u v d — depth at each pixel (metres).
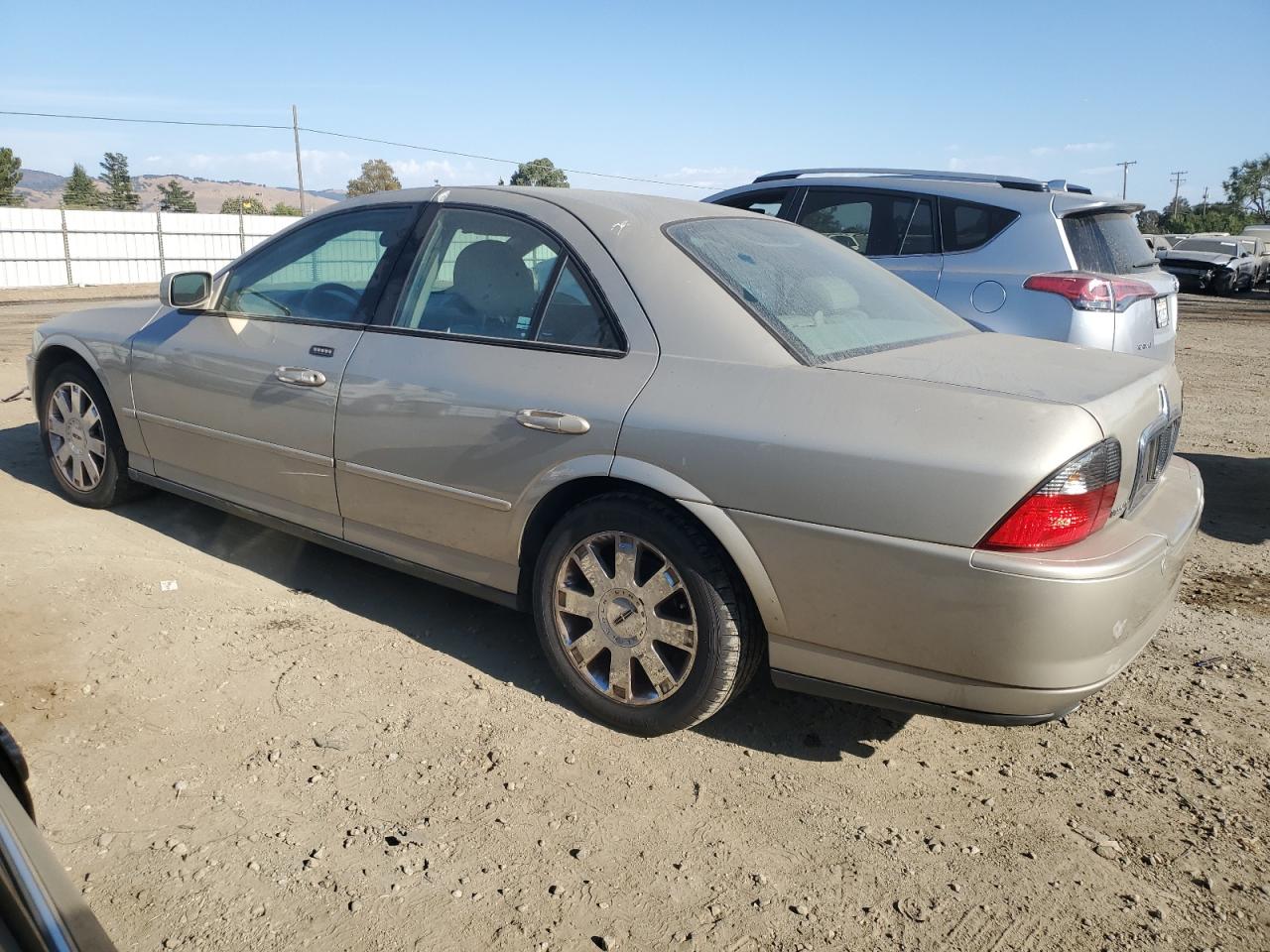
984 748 3.21
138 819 2.67
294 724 3.18
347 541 3.94
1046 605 2.48
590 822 2.74
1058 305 5.68
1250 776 3.04
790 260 3.58
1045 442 2.52
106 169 122.31
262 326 4.14
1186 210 103.88
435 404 3.46
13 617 3.84
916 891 2.51
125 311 4.92
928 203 6.33
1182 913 2.45
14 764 1.67
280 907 2.36
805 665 2.90
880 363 2.97
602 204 3.50
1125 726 3.35
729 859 2.61
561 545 3.23
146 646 3.66
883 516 2.63
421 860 2.55
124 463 4.96
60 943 1.25
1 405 7.87
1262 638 4.06
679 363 3.04
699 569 2.94
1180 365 13.12
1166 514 2.99
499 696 3.42
